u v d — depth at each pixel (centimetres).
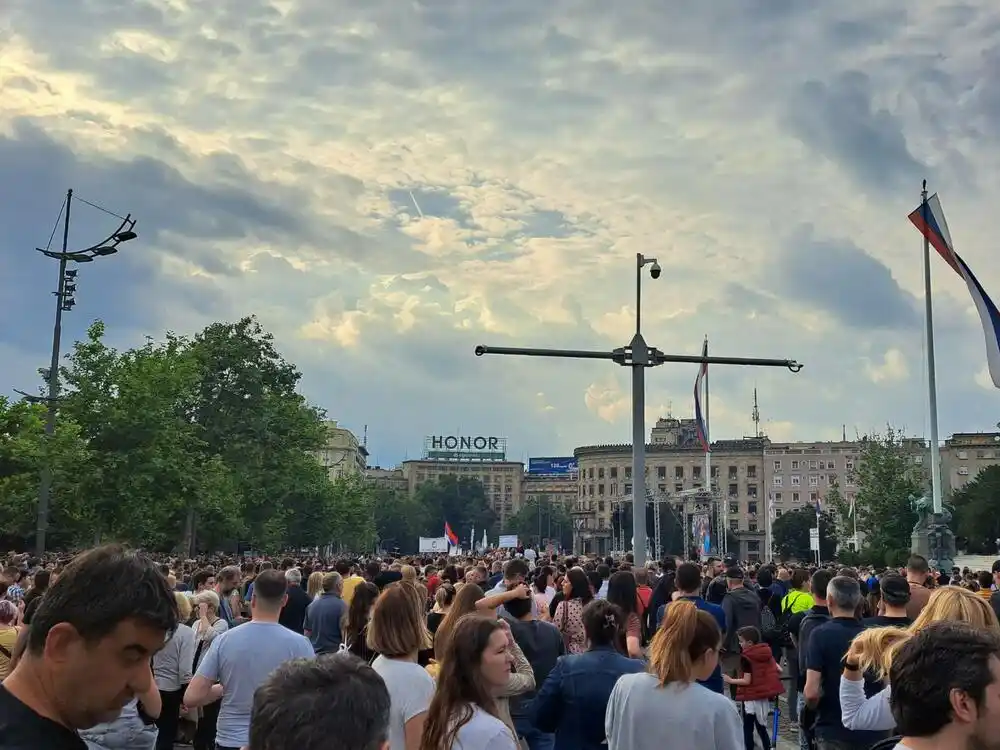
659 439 18875
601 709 652
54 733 255
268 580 721
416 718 556
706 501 6638
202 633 1138
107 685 259
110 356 3838
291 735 245
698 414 3719
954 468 14950
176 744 1291
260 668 696
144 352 3991
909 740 338
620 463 18162
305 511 7362
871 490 6800
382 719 261
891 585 772
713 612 1090
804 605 1523
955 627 339
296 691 253
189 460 4053
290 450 6075
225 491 4803
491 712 483
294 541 7575
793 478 16338
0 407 3781
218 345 5834
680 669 557
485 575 1684
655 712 556
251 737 254
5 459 3750
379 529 17400
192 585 1864
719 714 553
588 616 690
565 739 661
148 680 269
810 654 745
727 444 17162
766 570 1750
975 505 8719
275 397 6003
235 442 5750
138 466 3738
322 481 7794
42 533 3144
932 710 327
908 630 550
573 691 659
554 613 1296
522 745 842
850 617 756
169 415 4003
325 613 1217
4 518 4300
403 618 577
